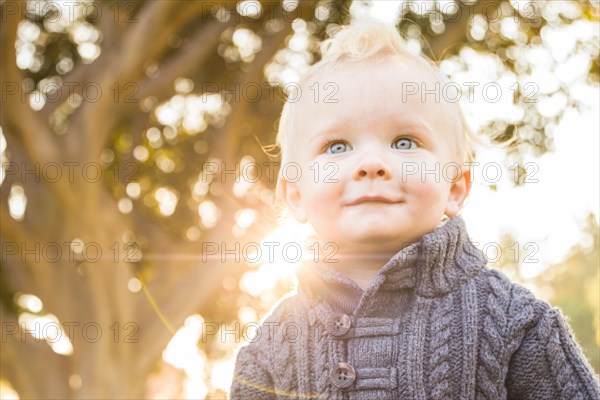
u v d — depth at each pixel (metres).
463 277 1.97
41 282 8.20
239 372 2.13
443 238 1.92
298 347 2.03
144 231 8.70
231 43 8.69
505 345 1.88
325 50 2.37
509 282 2.00
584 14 7.80
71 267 8.19
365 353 1.92
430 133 1.97
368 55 2.03
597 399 1.89
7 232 8.18
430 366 1.88
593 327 17.19
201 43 8.37
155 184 8.88
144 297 8.23
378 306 1.94
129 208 8.77
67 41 8.65
